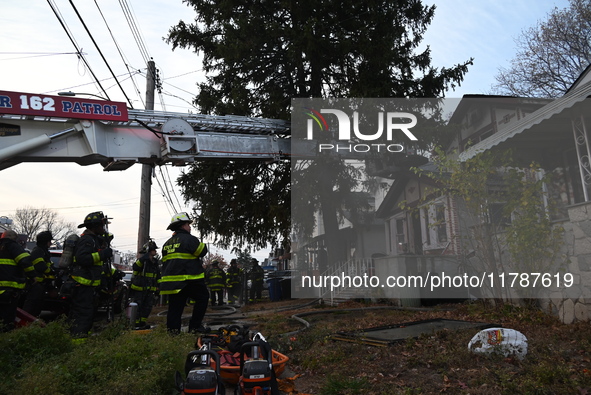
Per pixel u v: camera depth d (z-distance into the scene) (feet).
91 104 30.27
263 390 10.49
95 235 24.76
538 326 25.68
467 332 23.35
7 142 28.37
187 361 11.93
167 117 33.88
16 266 22.35
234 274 61.87
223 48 53.52
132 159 32.45
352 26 56.59
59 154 29.71
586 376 14.85
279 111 53.83
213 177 57.41
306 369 18.85
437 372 16.99
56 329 17.62
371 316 34.81
